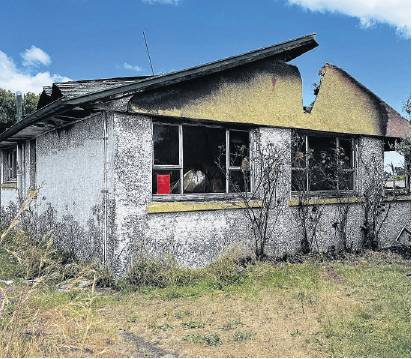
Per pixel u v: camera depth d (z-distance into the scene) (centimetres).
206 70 830
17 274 771
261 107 942
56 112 759
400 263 970
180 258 812
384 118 1206
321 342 491
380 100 1195
